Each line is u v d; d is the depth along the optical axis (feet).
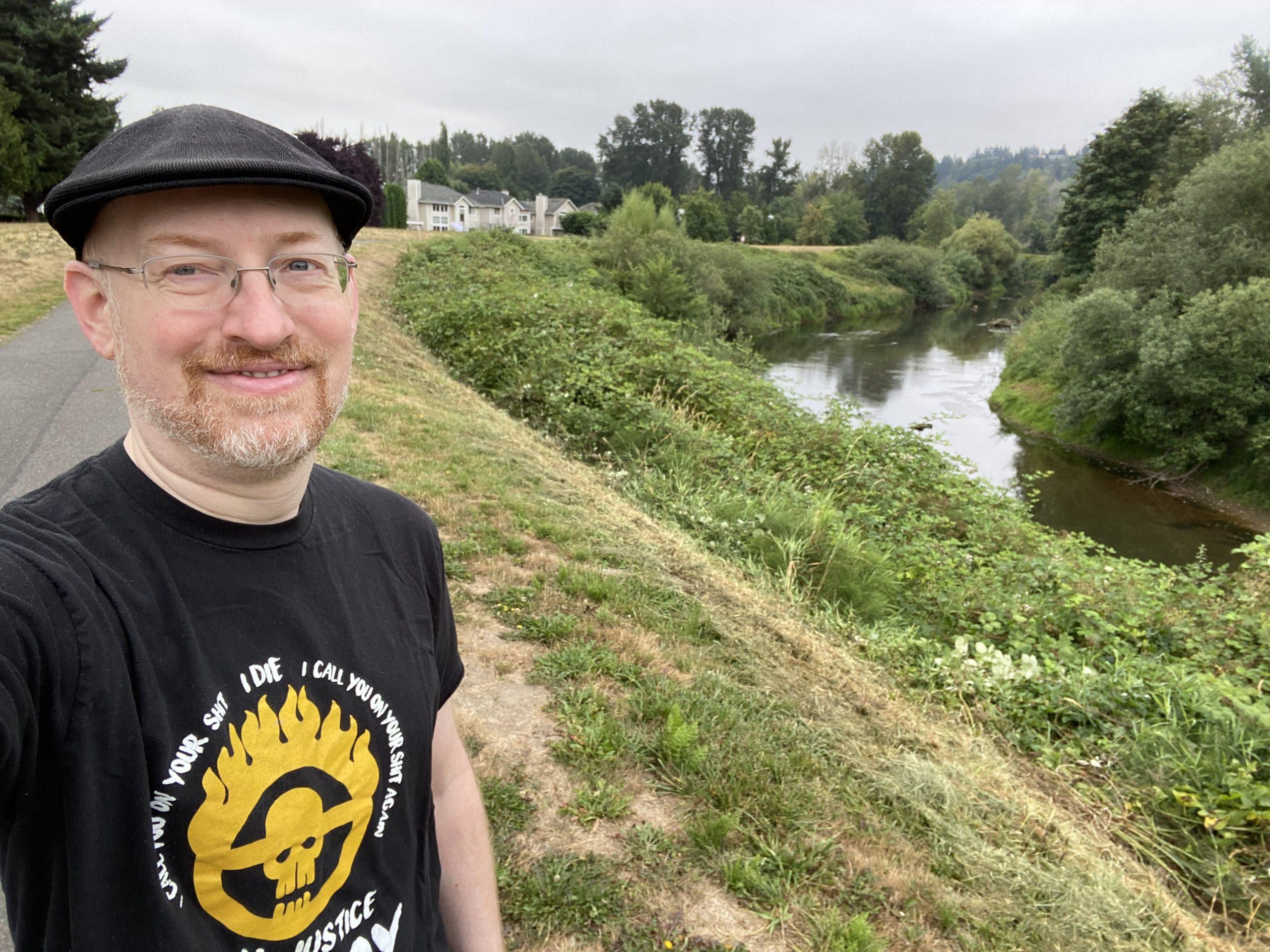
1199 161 117.91
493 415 28.45
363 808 3.11
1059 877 9.82
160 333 2.71
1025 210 373.81
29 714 2.32
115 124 99.45
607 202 265.54
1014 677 16.02
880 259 187.21
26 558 2.48
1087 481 59.72
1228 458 58.85
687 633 13.92
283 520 3.09
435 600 3.82
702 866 8.53
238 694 2.78
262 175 2.67
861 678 14.40
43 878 2.51
